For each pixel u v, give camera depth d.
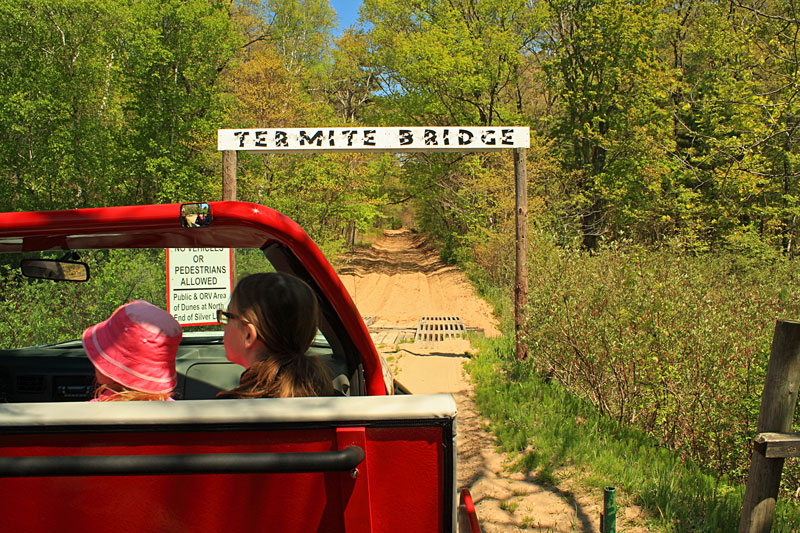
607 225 26.52
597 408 7.23
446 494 1.34
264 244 1.91
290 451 1.32
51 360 2.84
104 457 1.21
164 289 7.68
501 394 8.05
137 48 24.14
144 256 7.46
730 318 6.14
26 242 1.96
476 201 27.89
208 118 24.95
